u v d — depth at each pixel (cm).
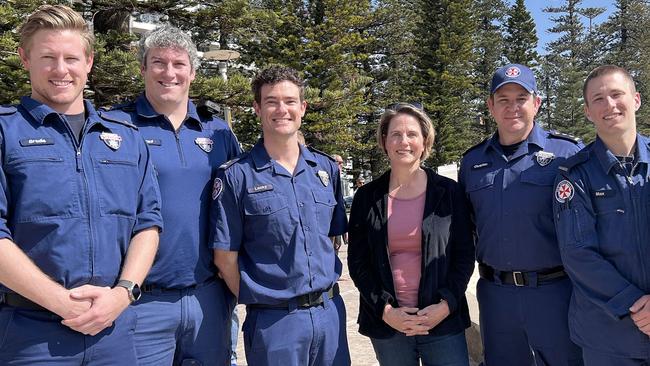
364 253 306
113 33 930
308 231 282
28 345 211
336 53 2202
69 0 871
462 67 2973
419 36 2966
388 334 292
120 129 248
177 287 274
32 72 226
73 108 234
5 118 220
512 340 299
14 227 212
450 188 305
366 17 2692
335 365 285
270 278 274
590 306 257
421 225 295
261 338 270
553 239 287
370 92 3039
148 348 265
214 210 281
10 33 806
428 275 286
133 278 231
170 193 277
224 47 1191
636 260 250
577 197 263
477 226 311
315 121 1973
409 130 301
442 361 289
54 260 214
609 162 259
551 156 297
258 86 290
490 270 305
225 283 301
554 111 3953
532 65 3722
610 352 251
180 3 1008
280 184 282
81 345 216
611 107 256
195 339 282
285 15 2188
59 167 220
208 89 960
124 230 236
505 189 298
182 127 295
